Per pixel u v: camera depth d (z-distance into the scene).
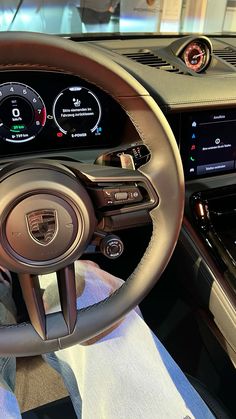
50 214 0.57
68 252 0.60
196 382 0.85
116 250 0.64
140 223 0.65
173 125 0.91
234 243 0.92
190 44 0.97
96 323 0.64
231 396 0.98
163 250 0.65
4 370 0.81
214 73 1.00
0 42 0.50
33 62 0.53
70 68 0.54
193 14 1.44
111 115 0.80
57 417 0.89
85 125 0.80
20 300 1.00
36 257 0.59
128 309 0.66
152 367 0.73
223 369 1.00
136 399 0.68
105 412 0.67
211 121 0.92
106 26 1.36
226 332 0.90
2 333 0.61
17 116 0.75
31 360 1.24
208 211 0.95
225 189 0.97
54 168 0.57
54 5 1.34
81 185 0.59
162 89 0.89
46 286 0.83
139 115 0.59
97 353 0.75
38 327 0.62
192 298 1.01
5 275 0.90
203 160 0.97
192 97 0.88
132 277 0.66
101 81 0.56
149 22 1.40
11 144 0.77
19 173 0.56
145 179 0.61
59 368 0.85
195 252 0.93
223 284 0.89
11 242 0.57
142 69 0.94
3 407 0.69
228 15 1.47
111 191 0.60
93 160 0.81
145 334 0.79
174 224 0.64
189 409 0.68
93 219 0.60
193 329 1.07
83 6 1.33
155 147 0.61
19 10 1.34
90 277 0.85
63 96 0.76
